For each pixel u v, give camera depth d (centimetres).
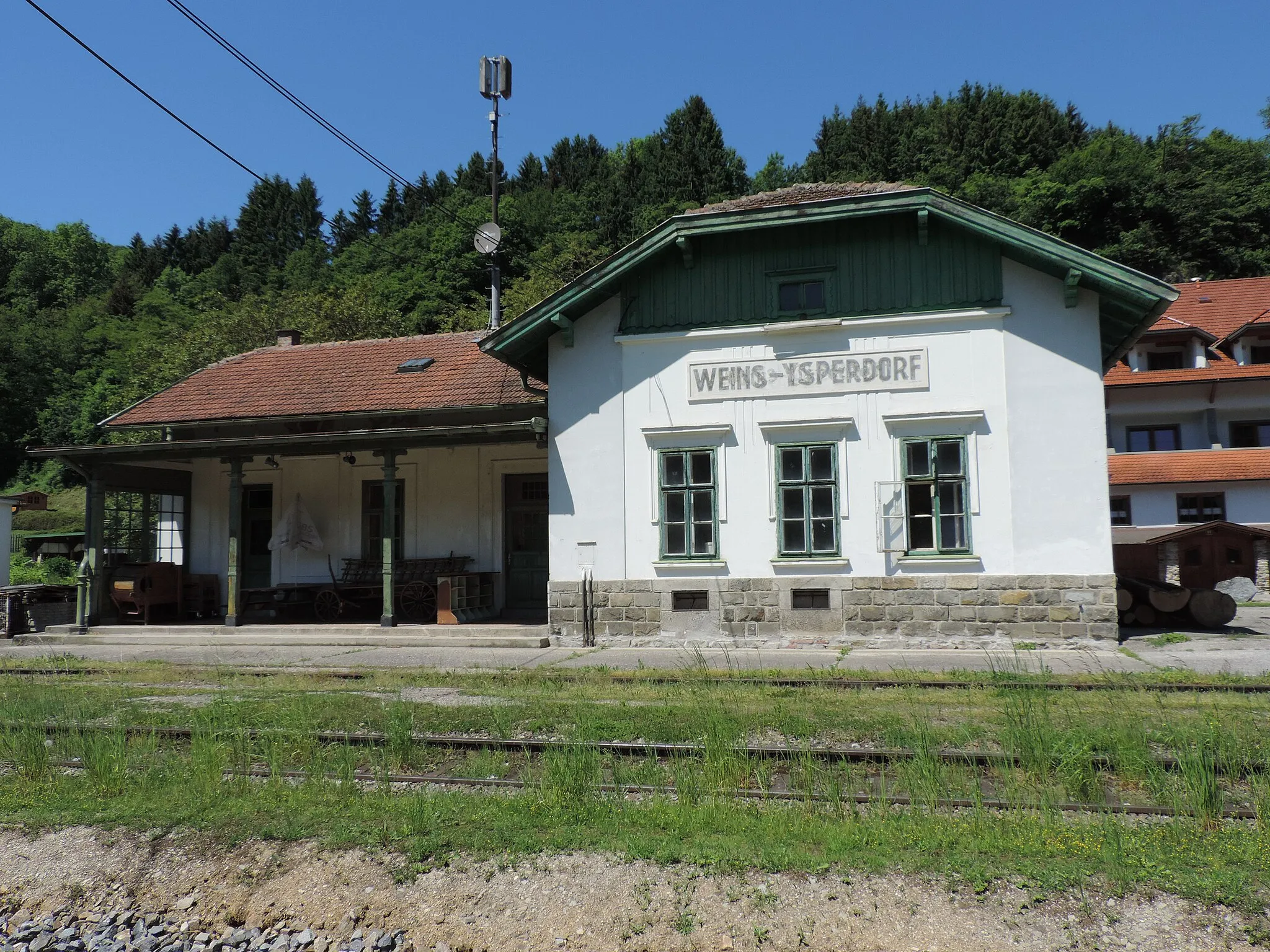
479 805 667
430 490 2080
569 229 8200
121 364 7244
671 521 1662
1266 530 3059
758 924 507
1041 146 7162
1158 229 5788
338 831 625
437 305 6512
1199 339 3397
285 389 2189
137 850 634
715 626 1622
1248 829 584
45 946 550
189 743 882
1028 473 1512
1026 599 1498
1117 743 736
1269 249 5566
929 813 625
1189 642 1535
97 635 1911
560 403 1719
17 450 7294
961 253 1562
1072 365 1503
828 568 1588
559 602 1688
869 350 1593
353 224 11981
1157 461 3206
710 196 7831
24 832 667
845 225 1612
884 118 8012
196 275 11838
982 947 479
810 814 630
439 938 534
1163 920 485
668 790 712
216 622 2067
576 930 523
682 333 1666
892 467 1571
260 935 554
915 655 1462
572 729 896
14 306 10281
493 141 2447
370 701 1050
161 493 2173
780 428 1617
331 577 2111
